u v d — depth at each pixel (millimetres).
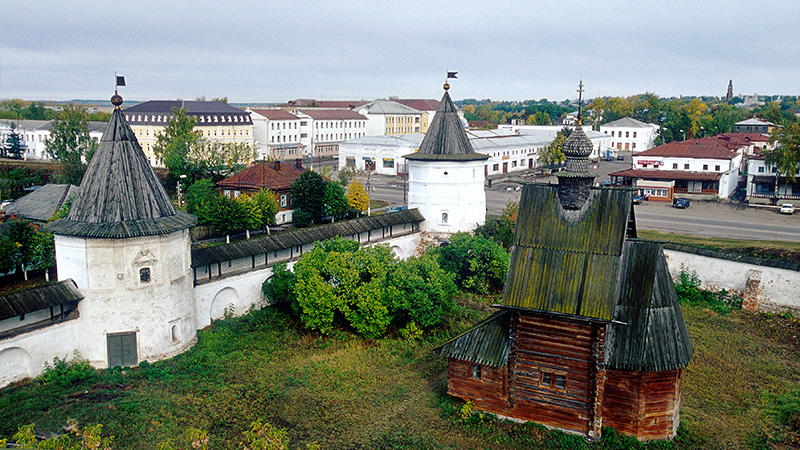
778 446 31812
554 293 32031
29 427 23312
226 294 49562
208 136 141000
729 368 41562
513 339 33094
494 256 57312
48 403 34438
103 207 39406
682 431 32688
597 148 167625
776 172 97625
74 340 39812
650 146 184500
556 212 33812
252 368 40562
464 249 58344
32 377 37406
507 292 32906
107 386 37156
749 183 99250
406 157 67750
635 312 32094
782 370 41500
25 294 37188
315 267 47781
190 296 43969
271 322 49062
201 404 35125
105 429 31781
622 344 31547
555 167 149875
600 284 31438
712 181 105188
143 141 140125
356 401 36375
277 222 83938
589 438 31578
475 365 34625
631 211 34531
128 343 40188
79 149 118375
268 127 156125
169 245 41375
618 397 31672
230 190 87062
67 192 75250
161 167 133750
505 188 116438
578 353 31703
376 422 33938
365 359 42656
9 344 36031
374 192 110250
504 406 33906
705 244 69812
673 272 59625
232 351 43312
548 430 32531
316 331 47562
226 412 34344
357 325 46062
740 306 55375
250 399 36062
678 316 32938
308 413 34750
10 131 149625
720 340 47094
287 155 162625
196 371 39812
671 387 31688
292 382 38594
